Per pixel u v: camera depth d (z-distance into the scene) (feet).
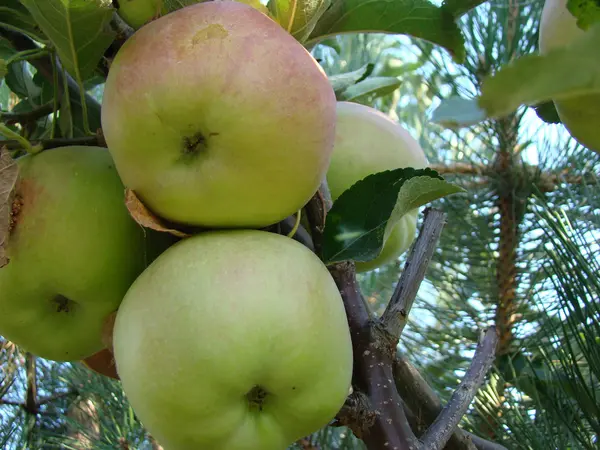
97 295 0.90
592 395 1.28
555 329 1.45
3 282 0.88
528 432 1.42
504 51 2.05
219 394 0.76
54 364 1.67
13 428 1.57
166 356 0.76
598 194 1.75
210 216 0.83
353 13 1.08
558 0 0.82
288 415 0.82
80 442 1.54
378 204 0.91
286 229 0.96
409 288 0.95
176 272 0.79
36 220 0.87
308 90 0.80
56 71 1.03
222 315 0.75
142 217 0.83
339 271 0.94
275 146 0.79
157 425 0.78
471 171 2.06
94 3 0.90
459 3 1.06
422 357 1.99
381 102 2.54
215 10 0.81
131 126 0.80
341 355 0.82
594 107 0.80
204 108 0.78
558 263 1.34
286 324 0.77
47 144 0.98
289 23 0.93
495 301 1.94
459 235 2.02
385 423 0.86
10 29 1.16
